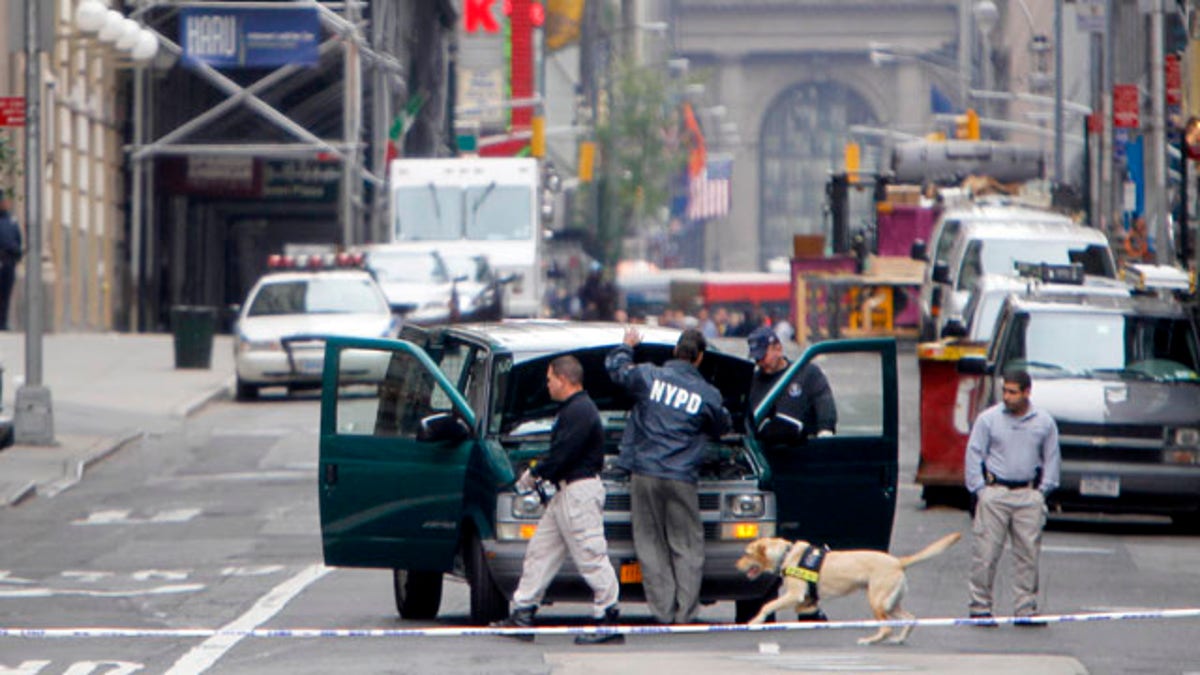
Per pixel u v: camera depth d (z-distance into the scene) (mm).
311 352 138625
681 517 50969
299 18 191375
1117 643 52812
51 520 84688
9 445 106500
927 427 87250
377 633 46344
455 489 53062
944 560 71938
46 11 107188
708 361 55656
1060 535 80938
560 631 50500
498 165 177125
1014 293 87250
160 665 48656
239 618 58031
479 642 51500
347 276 145125
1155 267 101000
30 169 108250
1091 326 84000
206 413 131375
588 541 49969
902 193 193375
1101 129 165375
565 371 49969
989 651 50812
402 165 177125
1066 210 164250
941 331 130375
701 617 57719
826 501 54250
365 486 54000
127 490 94750
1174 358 83250
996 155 195250
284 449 111312
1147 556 73875
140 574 69062
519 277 159000
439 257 157375
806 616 53531
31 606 60938
